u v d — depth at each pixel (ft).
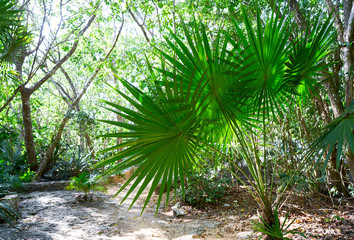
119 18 35.40
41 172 31.65
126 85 7.52
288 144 21.81
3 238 13.07
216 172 22.25
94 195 23.21
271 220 10.32
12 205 17.48
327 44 9.64
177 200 21.26
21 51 12.86
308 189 18.24
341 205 16.66
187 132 7.75
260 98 9.21
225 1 24.34
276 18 8.74
